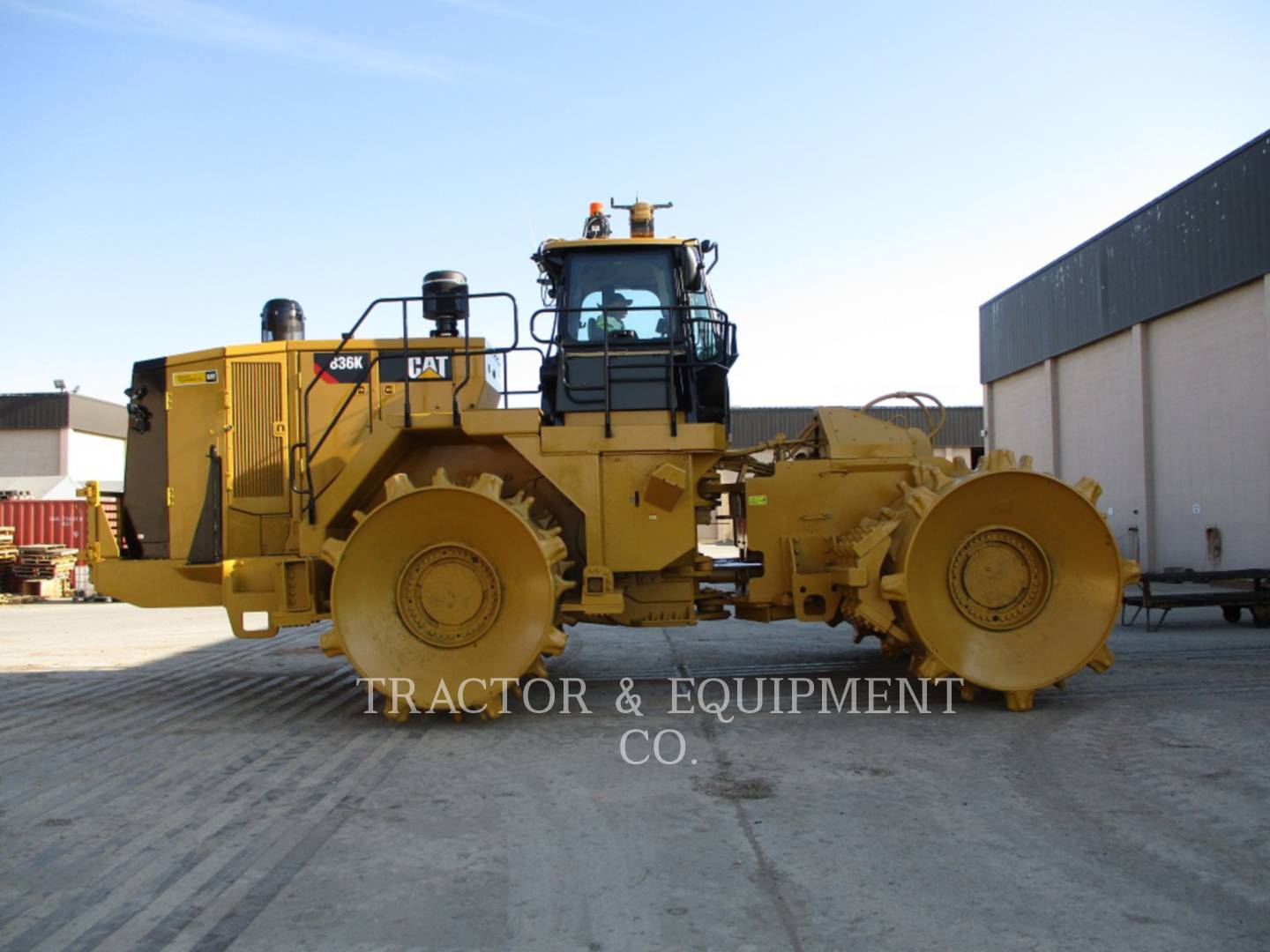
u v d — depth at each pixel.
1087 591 6.71
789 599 7.32
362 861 3.93
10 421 36.22
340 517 6.98
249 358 7.60
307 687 8.09
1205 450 16.20
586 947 3.14
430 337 7.52
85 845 4.16
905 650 8.53
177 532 7.65
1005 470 6.64
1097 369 19.47
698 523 7.46
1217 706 6.52
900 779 4.95
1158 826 4.19
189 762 5.57
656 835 4.19
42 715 7.02
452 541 6.49
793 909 3.40
